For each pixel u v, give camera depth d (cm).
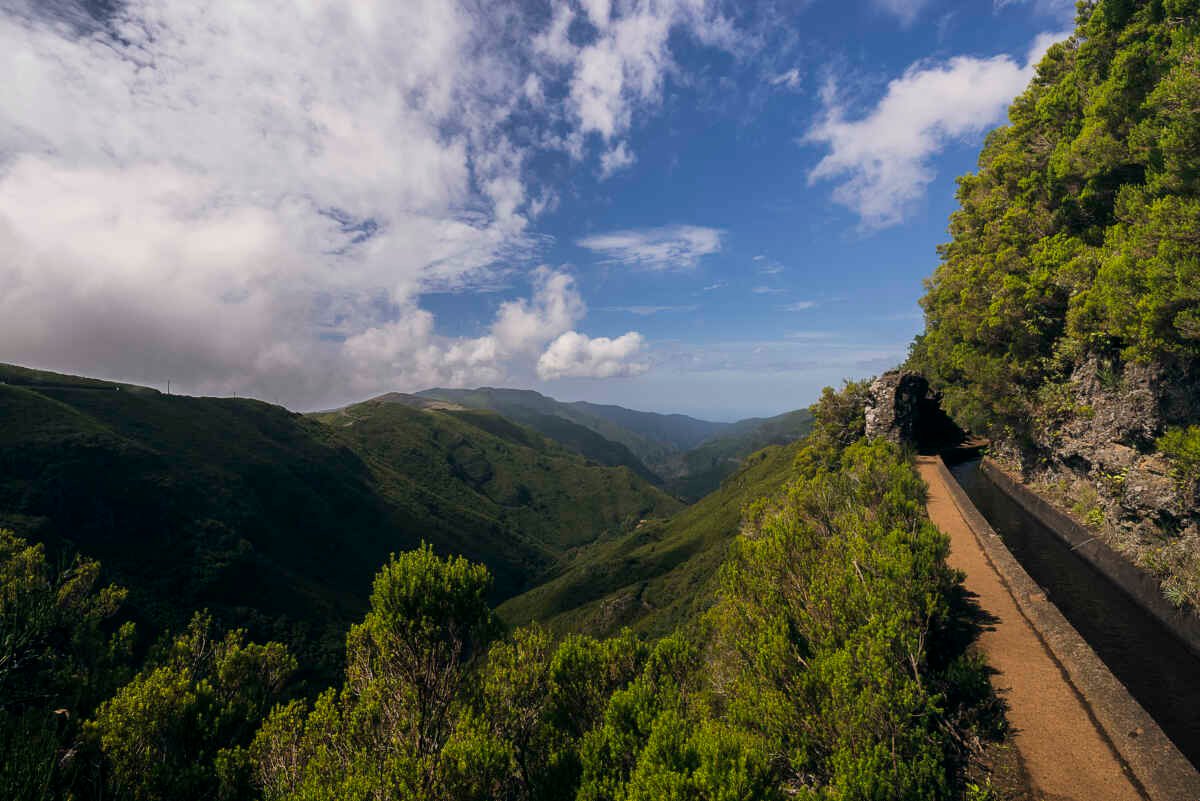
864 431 3250
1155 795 648
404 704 913
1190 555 1305
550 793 877
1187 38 1490
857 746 670
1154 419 1500
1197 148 1302
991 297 2414
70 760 880
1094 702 838
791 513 1458
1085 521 1794
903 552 1073
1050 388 2131
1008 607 1223
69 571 1485
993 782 708
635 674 1114
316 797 736
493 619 966
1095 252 1800
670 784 605
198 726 1135
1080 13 2459
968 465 3145
